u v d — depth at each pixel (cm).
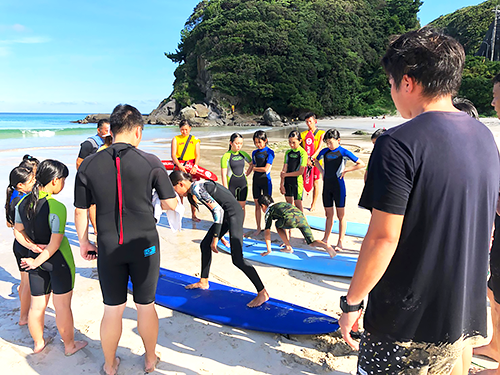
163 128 4094
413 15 7625
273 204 468
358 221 637
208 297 360
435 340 146
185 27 7781
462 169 131
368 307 160
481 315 155
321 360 273
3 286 386
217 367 263
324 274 425
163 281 396
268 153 557
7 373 254
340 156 481
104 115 6456
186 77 6762
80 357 273
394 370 156
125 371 258
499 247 221
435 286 140
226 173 595
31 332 273
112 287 239
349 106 6562
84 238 243
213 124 5812
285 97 5984
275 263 451
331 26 6638
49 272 268
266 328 307
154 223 247
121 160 229
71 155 1355
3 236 537
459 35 8081
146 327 250
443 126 135
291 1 7256
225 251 496
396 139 135
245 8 6581
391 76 154
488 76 5775
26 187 285
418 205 134
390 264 146
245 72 5934
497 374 226
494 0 8038
